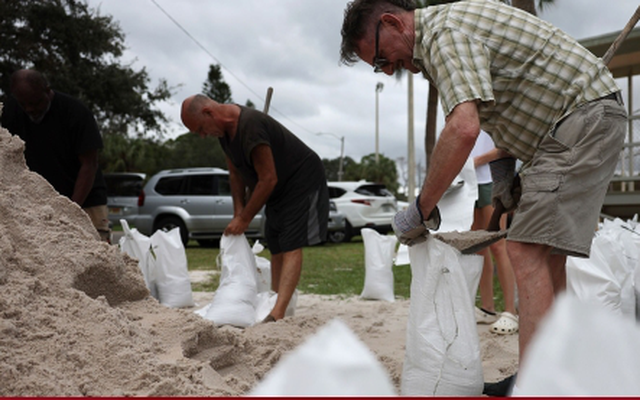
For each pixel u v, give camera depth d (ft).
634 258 13.38
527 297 7.59
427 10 8.07
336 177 297.33
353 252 41.32
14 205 7.73
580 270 12.60
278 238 15.88
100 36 68.80
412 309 7.84
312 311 17.83
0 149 8.28
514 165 9.21
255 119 14.61
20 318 6.12
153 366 6.11
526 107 7.64
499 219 9.23
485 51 7.44
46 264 7.20
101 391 5.67
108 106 70.74
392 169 210.38
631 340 1.99
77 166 15.30
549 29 7.73
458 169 7.08
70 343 6.11
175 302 17.93
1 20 62.80
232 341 8.09
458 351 7.48
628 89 37.60
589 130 7.30
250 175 15.39
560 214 7.34
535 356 2.06
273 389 1.98
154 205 47.44
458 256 7.59
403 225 7.64
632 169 35.78
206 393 5.89
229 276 14.87
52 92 14.65
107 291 8.10
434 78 7.63
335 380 1.94
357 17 8.20
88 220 8.84
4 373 5.29
